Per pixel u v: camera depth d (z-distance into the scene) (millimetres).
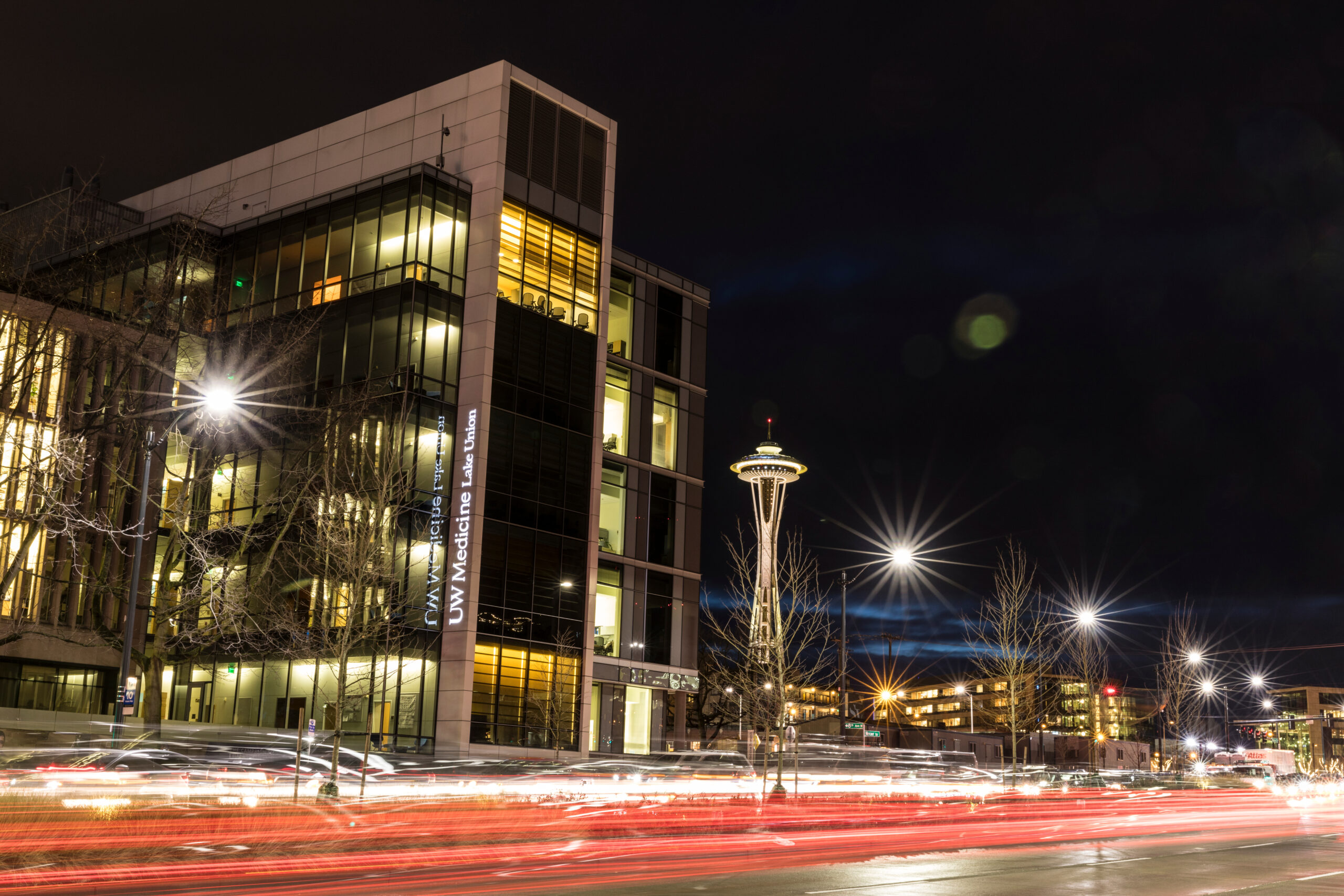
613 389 58344
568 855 19375
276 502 41406
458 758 43531
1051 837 26375
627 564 56906
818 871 17047
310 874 16031
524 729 47906
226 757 34531
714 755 45844
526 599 49125
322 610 38500
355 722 46250
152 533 44500
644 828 24750
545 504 50719
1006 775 58062
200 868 15906
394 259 49625
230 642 44969
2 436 30875
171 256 40094
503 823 24219
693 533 60594
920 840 24312
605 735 54219
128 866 15805
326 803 25547
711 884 15039
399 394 47188
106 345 34688
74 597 43250
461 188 51031
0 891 13641
